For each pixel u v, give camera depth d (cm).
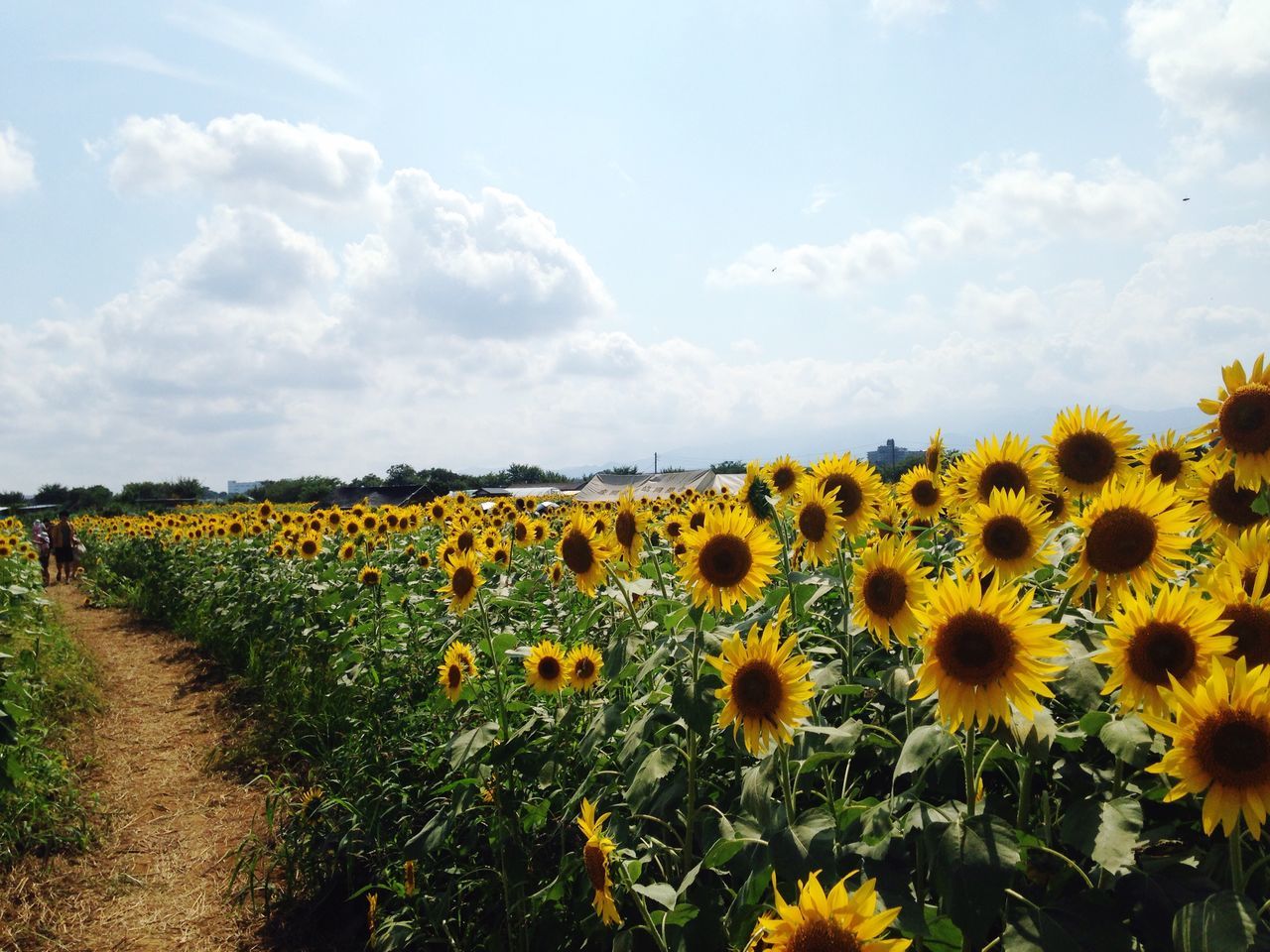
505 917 464
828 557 472
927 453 629
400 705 689
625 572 539
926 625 262
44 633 1243
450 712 587
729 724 318
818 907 178
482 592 614
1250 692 202
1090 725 267
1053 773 297
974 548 355
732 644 307
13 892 596
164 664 1334
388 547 1217
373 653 786
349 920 560
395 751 646
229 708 1052
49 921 573
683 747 383
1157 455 470
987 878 227
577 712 480
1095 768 289
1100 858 233
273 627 1144
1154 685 238
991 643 247
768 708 293
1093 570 309
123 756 905
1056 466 451
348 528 1298
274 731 918
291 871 602
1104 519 306
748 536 377
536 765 439
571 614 709
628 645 429
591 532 516
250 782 766
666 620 385
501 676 528
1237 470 353
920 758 271
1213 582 264
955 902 227
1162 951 221
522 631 719
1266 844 251
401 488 6062
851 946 171
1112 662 246
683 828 362
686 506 1302
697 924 300
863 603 346
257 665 1122
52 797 736
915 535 582
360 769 633
